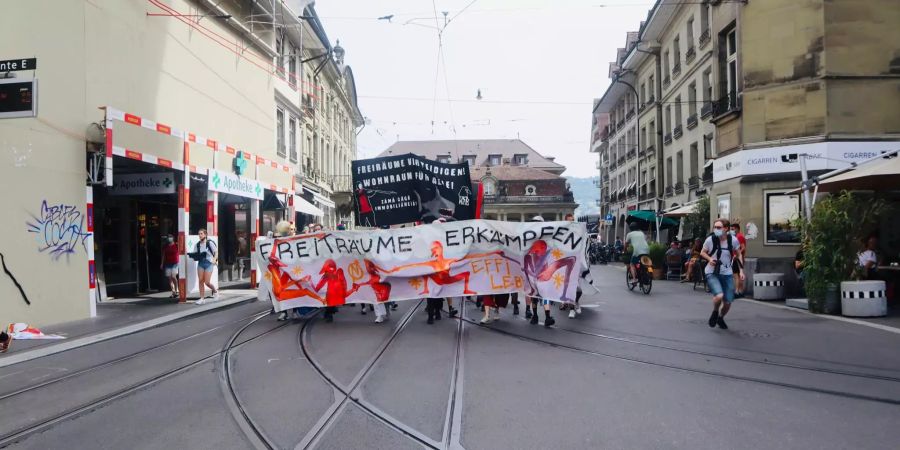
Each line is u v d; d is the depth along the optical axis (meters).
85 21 11.73
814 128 14.72
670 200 34.62
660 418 4.98
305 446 4.43
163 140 13.63
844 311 10.88
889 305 12.15
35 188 10.48
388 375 6.62
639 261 16.16
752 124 15.56
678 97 32.84
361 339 8.97
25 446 4.59
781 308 12.28
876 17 14.62
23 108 9.15
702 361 7.14
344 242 10.95
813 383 6.06
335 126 41.16
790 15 15.05
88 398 5.91
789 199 14.97
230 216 21.73
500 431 4.71
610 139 53.53
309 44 29.14
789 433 4.59
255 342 8.84
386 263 10.78
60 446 4.57
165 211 18.16
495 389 5.96
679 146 32.78
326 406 5.45
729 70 17.47
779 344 8.16
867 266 12.53
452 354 7.74
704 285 17.25
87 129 11.71
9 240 9.95
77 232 11.37
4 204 9.88
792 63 15.02
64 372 7.13
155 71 14.14
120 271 16.09
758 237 15.33
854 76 14.59
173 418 5.19
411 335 9.31
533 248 10.50
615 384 6.11
